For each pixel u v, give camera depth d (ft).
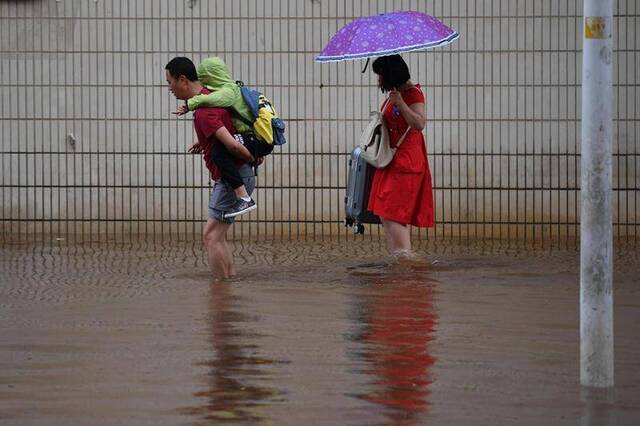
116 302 74.28
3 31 109.91
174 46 109.60
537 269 88.53
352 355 59.47
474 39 108.99
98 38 109.81
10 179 110.42
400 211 90.48
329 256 96.48
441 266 90.17
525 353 59.93
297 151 109.50
